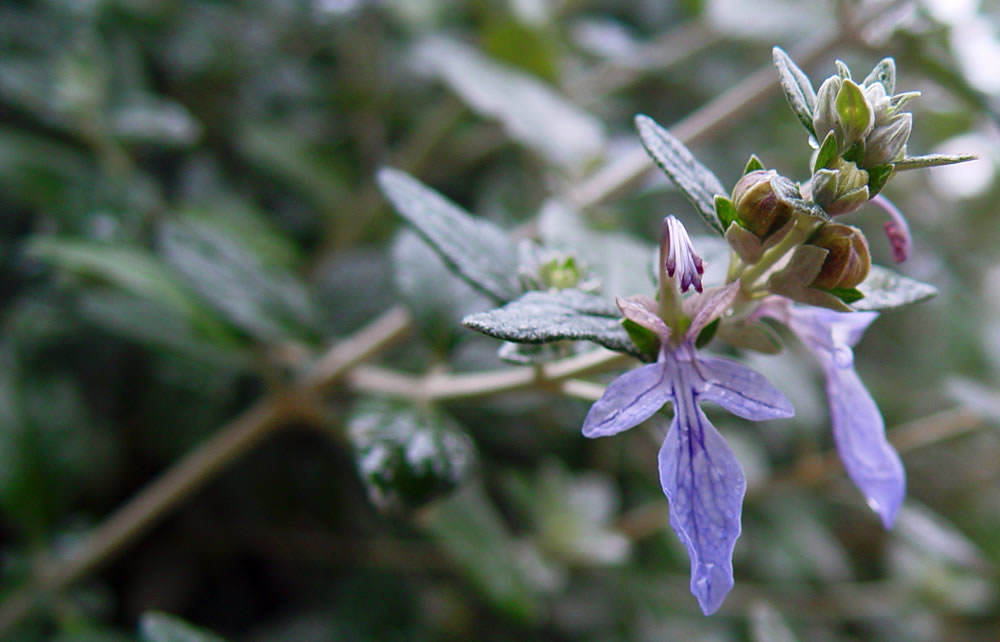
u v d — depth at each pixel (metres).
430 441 0.21
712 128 0.26
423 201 0.20
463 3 0.35
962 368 0.34
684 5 0.34
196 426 0.27
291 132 0.31
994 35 0.26
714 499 0.17
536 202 0.30
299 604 0.30
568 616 0.28
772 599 0.29
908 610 0.30
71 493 0.25
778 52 0.18
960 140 0.38
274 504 0.29
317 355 0.23
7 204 0.28
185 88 0.32
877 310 0.18
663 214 0.33
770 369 0.25
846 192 0.17
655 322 0.17
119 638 0.23
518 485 0.27
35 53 0.27
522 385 0.20
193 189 0.30
